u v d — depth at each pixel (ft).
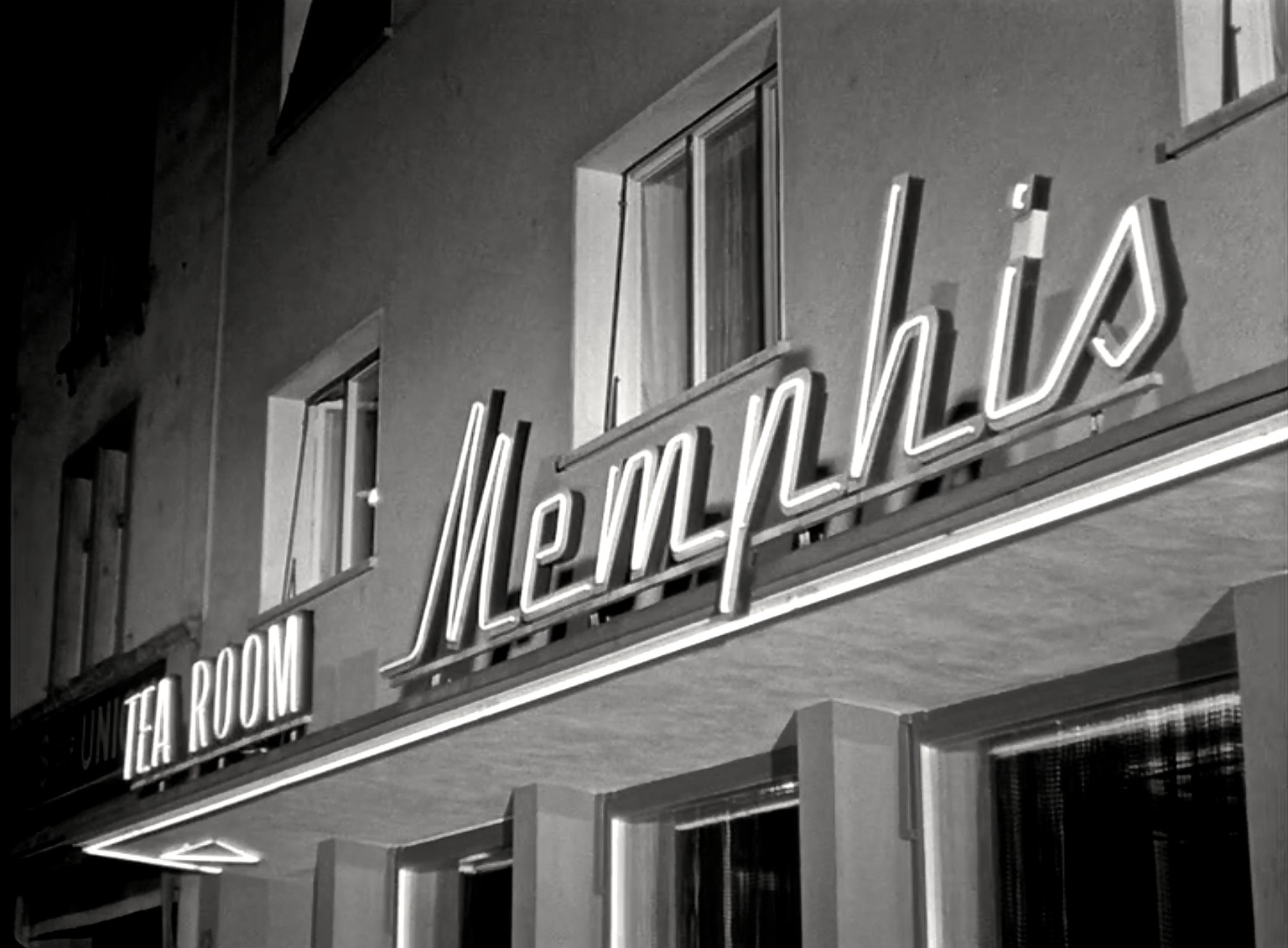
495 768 42.80
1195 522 26.99
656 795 42.78
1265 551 27.94
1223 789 31.07
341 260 54.34
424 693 40.34
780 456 34.42
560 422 43.52
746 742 39.45
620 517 38.01
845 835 35.68
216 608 59.57
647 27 42.75
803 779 36.55
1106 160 30.50
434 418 48.42
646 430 40.19
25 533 77.92
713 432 38.19
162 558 64.28
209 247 63.57
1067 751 33.88
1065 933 33.32
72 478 74.84
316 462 57.31
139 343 69.00
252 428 58.65
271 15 61.26
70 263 76.38
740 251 41.24
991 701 35.06
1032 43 32.27
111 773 66.49
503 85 47.73
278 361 57.41
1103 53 30.89
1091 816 33.22
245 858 54.34
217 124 64.08
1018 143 32.24
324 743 43.60
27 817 73.87
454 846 49.73
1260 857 28.07
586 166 44.52
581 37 45.01
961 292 32.81
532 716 38.40
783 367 36.70
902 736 36.63
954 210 33.24
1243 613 28.91
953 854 35.58
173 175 67.26
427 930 51.03
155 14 69.62
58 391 76.38
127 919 69.10
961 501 28.25
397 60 52.85
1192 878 31.32
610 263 44.37
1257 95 27.84
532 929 43.52
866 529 29.86
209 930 57.21
